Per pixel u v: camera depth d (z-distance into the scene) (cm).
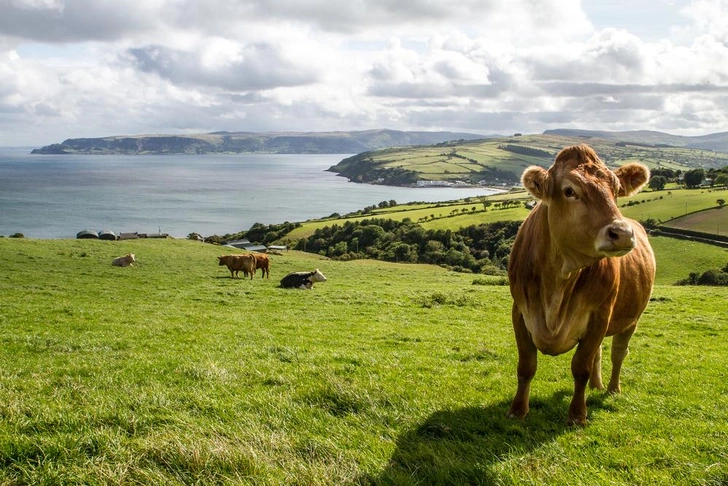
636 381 993
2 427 569
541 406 795
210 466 514
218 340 1427
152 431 584
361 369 1017
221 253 5441
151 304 2347
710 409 809
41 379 853
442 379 947
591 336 678
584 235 542
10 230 13812
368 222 12331
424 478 530
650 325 1886
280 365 1026
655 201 11669
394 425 681
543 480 533
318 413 706
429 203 17612
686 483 537
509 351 1277
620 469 574
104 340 1370
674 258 8275
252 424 635
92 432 566
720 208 10381
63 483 476
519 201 14700
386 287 3378
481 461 576
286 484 495
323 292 2947
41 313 1888
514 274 694
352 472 524
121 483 479
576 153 580
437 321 1978
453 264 8956
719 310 2300
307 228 13350
